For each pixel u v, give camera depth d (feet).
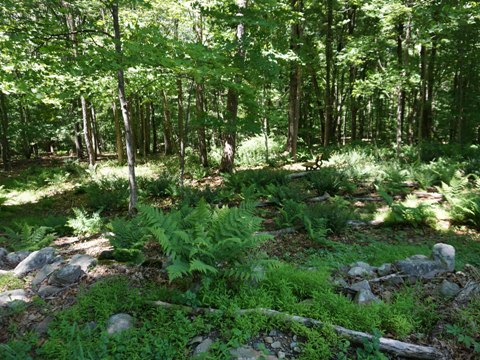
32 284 15.19
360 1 45.55
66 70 22.44
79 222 24.67
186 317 11.98
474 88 66.39
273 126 83.15
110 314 12.46
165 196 36.52
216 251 13.57
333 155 53.88
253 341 11.14
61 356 10.52
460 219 24.38
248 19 30.66
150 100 54.90
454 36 50.08
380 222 24.93
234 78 31.50
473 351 10.64
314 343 10.77
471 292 13.00
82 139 93.30
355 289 13.89
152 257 17.72
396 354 10.69
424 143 60.18
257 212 28.07
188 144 76.48
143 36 23.95
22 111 70.18
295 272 14.60
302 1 51.70
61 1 35.22
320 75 74.23
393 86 43.57
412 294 13.34
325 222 22.79
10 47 22.82
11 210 34.30
